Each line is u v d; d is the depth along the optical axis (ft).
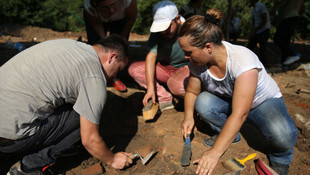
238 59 5.10
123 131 8.01
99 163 6.29
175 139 7.43
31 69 4.82
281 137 5.62
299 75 14.61
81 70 4.90
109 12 9.59
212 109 6.51
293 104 9.87
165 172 6.09
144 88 10.52
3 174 5.99
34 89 4.77
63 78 4.85
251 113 6.17
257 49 20.44
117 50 5.38
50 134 5.39
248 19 36.73
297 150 7.03
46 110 5.00
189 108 6.89
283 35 15.83
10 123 4.65
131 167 6.33
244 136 7.69
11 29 32.89
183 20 8.80
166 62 9.95
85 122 4.87
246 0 36.55
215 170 6.04
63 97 5.03
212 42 5.02
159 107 9.33
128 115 9.04
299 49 22.48
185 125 6.77
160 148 7.08
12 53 14.30
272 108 5.78
